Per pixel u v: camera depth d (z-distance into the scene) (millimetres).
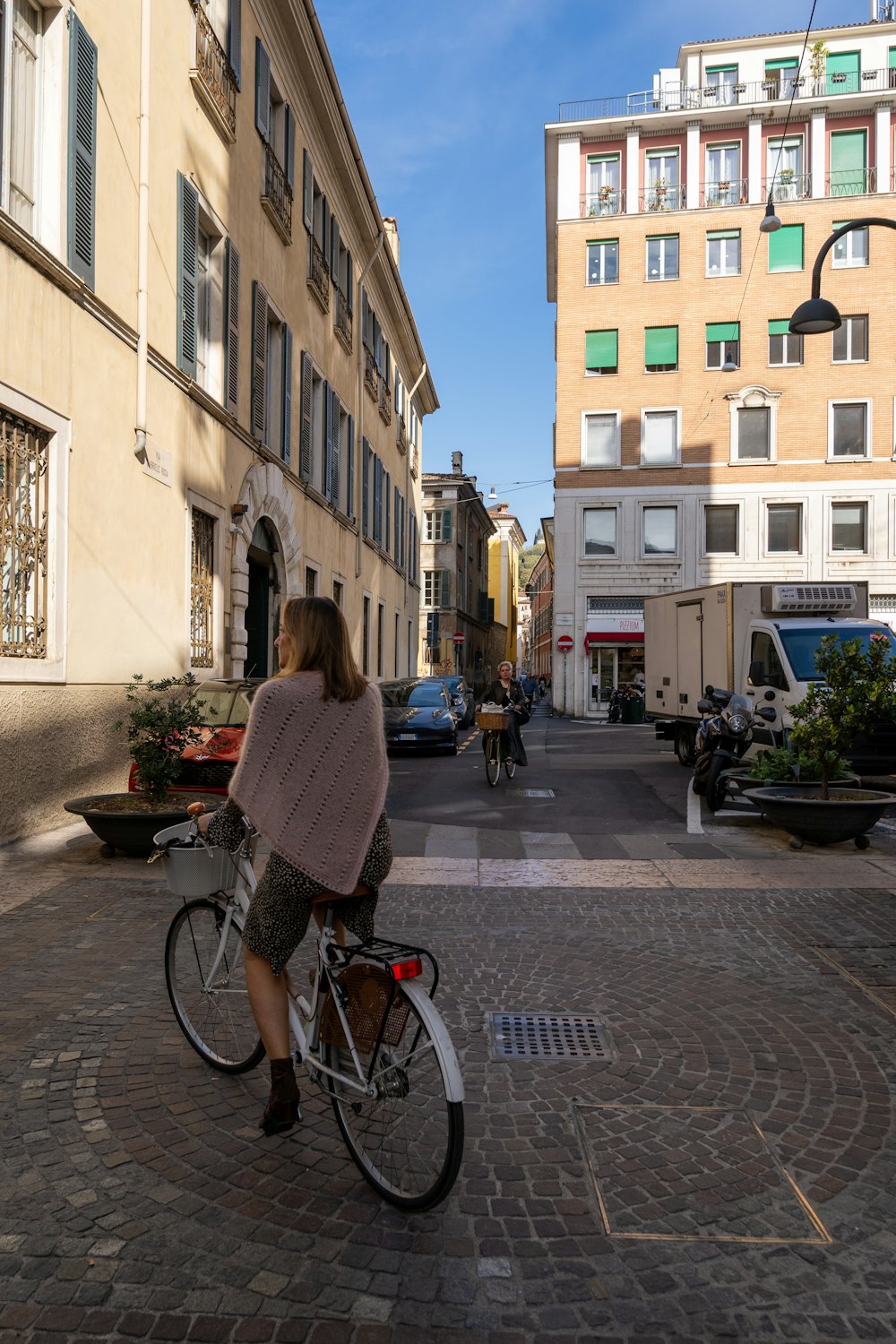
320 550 19531
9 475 7789
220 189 13000
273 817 2684
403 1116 2645
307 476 17875
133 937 5152
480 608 63969
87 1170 2842
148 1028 3912
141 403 10047
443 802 10898
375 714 2793
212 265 13086
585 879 6824
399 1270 2391
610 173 32781
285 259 16422
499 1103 3330
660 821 9602
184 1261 2416
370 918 2863
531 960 4961
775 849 8000
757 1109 3293
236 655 13578
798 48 32344
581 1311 2252
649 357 32156
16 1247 2467
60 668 8391
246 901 3361
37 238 8375
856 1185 2816
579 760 16469
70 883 6352
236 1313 2229
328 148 19375
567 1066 3635
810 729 7910
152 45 10508
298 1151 2967
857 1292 2332
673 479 31969
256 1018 2881
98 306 9078
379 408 26891
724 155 31938
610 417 32500
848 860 7508
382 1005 2697
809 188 31094
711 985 4590
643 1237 2541
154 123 10570
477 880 6781
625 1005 4297
